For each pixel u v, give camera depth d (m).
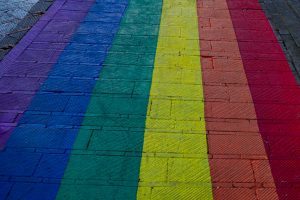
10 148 3.88
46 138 4.02
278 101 4.60
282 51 5.63
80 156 3.80
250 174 3.63
